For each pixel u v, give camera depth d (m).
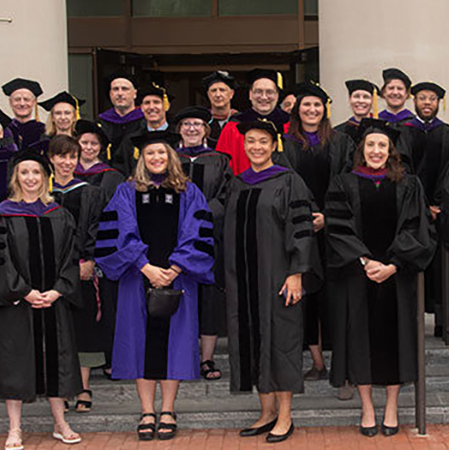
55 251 5.34
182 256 5.30
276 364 5.29
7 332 5.23
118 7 11.74
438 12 7.79
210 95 7.04
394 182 5.40
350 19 7.96
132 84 7.13
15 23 8.07
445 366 6.30
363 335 5.34
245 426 5.64
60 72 8.45
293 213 5.32
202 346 6.22
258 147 5.38
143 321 5.39
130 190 5.50
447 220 5.91
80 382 5.43
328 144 6.12
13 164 5.41
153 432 5.42
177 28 11.77
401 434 5.41
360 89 6.59
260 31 11.77
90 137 6.26
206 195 6.05
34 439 5.50
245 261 5.36
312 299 6.02
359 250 5.28
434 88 6.79
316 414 5.63
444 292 6.29
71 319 5.43
